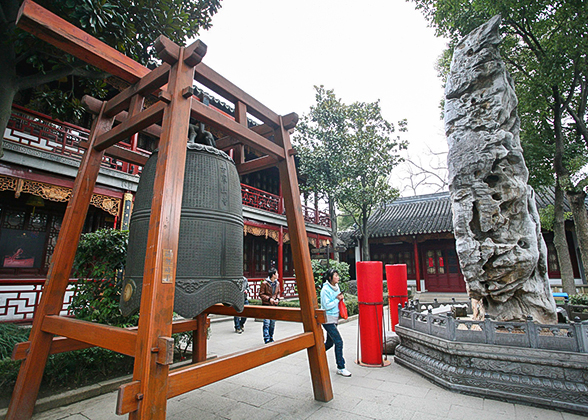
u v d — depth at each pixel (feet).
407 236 70.59
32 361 10.03
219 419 10.32
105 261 16.40
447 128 17.33
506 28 32.19
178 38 19.88
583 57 29.58
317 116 51.72
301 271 12.21
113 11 14.43
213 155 10.43
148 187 9.73
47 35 8.66
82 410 11.32
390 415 10.46
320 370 11.67
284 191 13.07
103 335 8.26
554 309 14.28
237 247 10.30
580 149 36.58
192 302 8.52
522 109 35.04
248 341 23.76
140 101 10.98
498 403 11.30
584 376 10.64
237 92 11.73
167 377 6.91
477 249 14.92
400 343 17.66
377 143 50.57
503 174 15.12
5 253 28.12
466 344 12.61
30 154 24.59
